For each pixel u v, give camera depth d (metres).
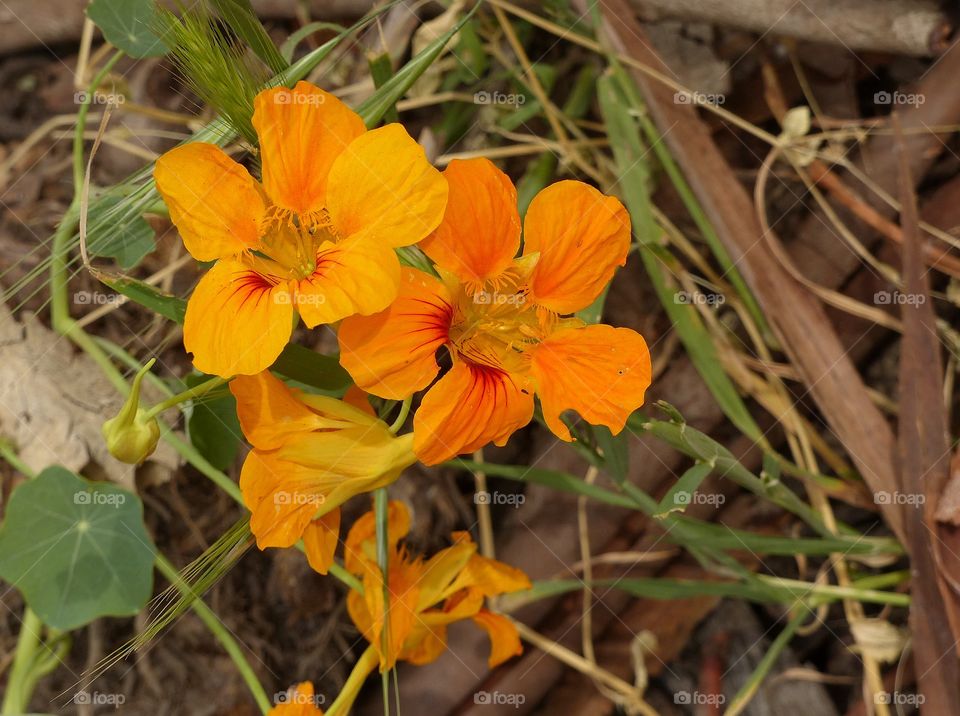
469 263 0.27
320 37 0.38
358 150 0.26
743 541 0.35
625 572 0.37
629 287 0.38
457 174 0.26
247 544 0.29
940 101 0.37
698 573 0.37
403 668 0.37
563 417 0.32
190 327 0.26
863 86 0.39
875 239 0.38
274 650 0.36
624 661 0.37
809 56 0.38
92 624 0.34
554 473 0.35
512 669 0.37
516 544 0.37
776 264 0.37
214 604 0.35
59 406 0.34
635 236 0.37
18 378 0.34
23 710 0.32
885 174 0.38
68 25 0.38
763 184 0.38
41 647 0.33
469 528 0.37
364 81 0.37
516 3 0.38
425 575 0.30
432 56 0.29
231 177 0.26
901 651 0.36
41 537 0.30
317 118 0.26
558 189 0.27
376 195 0.26
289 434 0.27
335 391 0.30
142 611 0.35
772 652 0.36
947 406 0.38
